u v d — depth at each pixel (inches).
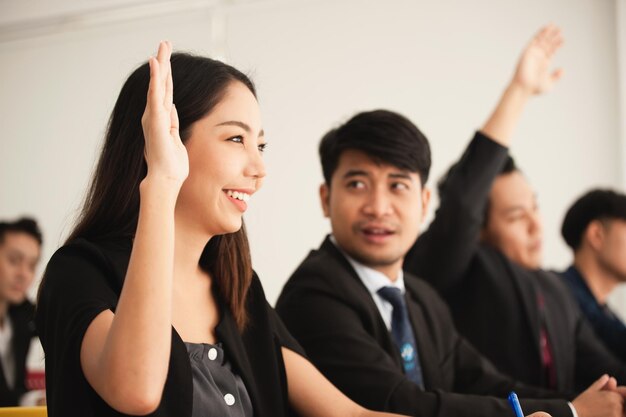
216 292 62.7
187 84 57.4
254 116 59.2
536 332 109.8
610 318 131.3
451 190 105.4
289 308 81.0
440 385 85.8
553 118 194.9
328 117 207.3
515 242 121.3
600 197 131.7
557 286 116.3
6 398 140.0
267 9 211.9
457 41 201.2
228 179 57.0
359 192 84.2
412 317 86.2
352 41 207.2
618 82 189.5
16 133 237.3
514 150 196.7
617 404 73.5
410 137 83.8
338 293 80.2
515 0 197.5
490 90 199.0
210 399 56.6
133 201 57.5
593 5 192.2
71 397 47.8
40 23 231.8
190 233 58.5
